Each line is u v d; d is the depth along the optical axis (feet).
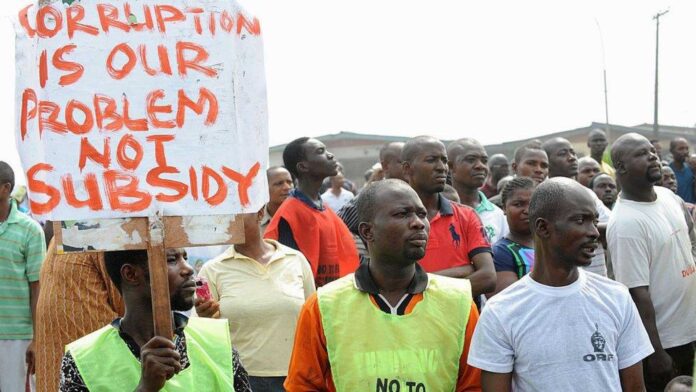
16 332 23.90
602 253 22.91
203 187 10.96
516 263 18.97
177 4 11.05
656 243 19.83
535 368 11.97
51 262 16.85
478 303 20.04
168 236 10.77
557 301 12.15
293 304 18.19
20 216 24.16
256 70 11.41
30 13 10.67
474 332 12.32
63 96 10.67
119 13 10.90
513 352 12.14
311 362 12.44
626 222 19.90
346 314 12.31
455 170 24.75
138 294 10.93
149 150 10.84
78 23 10.77
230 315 18.04
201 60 11.08
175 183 10.86
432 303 12.42
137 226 10.71
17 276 23.85
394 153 27.32
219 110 11.09
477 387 12.39
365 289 12.44
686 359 20.51
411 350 12.10
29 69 10.62
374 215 12.53
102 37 10.83
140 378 10.45
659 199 20.51
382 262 12.52
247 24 11.38
